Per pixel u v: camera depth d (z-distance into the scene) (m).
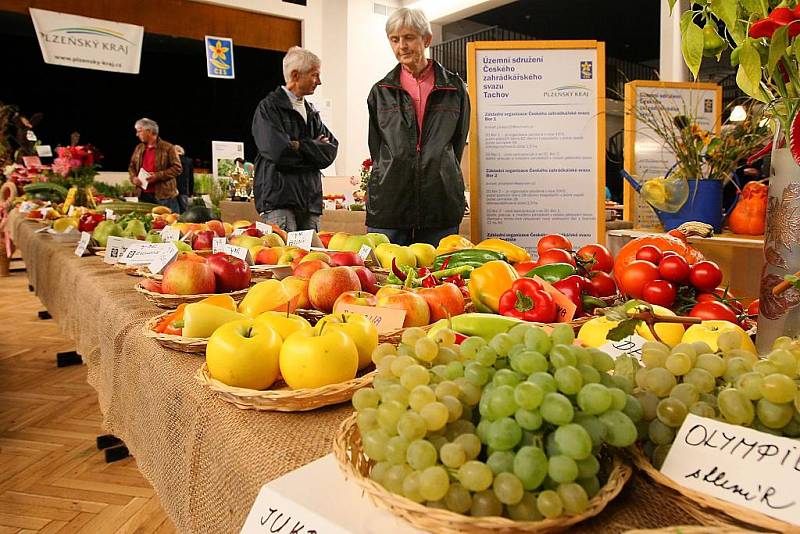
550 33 11.78
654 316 0.69
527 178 2.45
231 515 0.72
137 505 1.96
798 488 0.48
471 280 1.24
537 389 0.49
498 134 2.44
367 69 9.53
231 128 9.39
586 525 0.52
